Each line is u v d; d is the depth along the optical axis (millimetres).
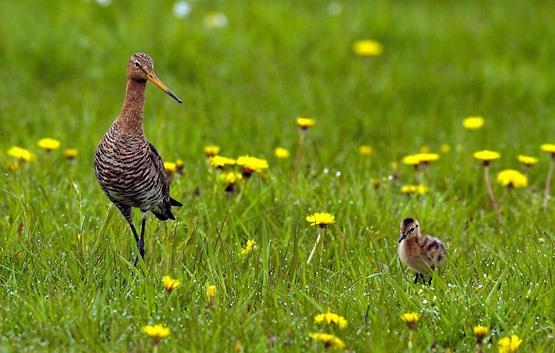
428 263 10750
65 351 8609
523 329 9398
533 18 24812
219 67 20297
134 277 10078
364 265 10617
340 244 11281
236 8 23484
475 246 11578
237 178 12805
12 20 21453
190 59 20312
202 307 9508
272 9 23359
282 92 19000
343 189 12992
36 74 19875
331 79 20406
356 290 9961
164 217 11422
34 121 16406
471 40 23078
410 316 9000
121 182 10555
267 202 12625
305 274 10359
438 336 9305
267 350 8711
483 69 21203
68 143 15367
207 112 17344
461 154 15656
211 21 22281
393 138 16844
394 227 12312
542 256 10820
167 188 11125
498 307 9648
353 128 17297
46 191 12586
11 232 10938
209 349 8695
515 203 13852
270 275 10430
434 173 14648
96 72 19766
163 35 21094
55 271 10195
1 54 20156
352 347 8914
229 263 10375
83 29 21328
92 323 8961
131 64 10547
